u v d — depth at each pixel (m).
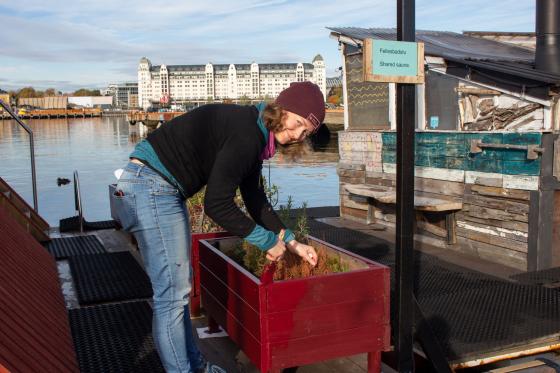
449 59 6.02
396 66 2.87
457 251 5.96
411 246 3.05
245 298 2.92
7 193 6.29
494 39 8.93
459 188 5.88
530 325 3.72
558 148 4.94
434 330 3.64
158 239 2.52
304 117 2.39
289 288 2.74
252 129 2.41
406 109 2.96
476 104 5.90
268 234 2.53
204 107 2.54
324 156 18.12
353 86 7.56
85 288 4.60
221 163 2.37
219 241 3.80
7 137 36.19
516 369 3.35
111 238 6.74
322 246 3.52
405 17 2.91
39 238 6.43
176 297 2.58
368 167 7.27
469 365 3.33
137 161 2.55
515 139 5.18
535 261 5.09
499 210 5.43
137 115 57.34
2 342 2.44
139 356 3.31
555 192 5.09
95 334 3.65
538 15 5.71
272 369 2.76
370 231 6.90
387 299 2.97
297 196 10.87
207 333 3.74
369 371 3.03
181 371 2.60
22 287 3.54
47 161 19.41
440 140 6.08
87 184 13.55
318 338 2.83
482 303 4.18
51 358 2.80
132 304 4.25
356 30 7.63
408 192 3.01
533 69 5.69
